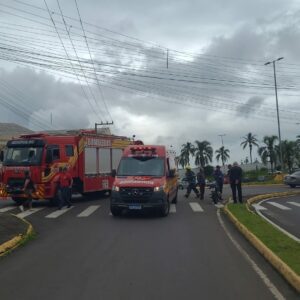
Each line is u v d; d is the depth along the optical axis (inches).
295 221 726.5
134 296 313.7
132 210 804.6
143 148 828.0
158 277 364.2
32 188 900.6
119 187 761.0
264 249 447.5
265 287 336.2
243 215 722.2
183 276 367.2
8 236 538.9
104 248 487.8
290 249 441.7
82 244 514.3
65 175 917.8
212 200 1063.6
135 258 435.8
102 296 314.0
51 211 860.0
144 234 582.6
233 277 364.5
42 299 309.0
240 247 494.3
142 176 783.7
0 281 357.7
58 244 517.0
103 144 1125.7
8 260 434.9
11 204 1008.2
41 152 932.0
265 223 629.0
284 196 1293.1
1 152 960.9
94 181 1078.4
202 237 560.1
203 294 318.0
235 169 962.1
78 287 337.1
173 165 920.9
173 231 609.0
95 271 385.1
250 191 1503.4
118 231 609.3
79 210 875.4
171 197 861.2
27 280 359.3
